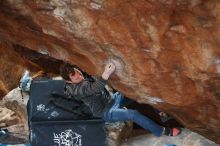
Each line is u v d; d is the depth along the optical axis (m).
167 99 4.02
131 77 3.99
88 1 3.27
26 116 8.79
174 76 3.75
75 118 7.56
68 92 5.00
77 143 7.68
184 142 7.59
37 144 7.70
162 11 3.21
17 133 9.17
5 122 9.69
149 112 7.03
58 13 3.50
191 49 3.42
